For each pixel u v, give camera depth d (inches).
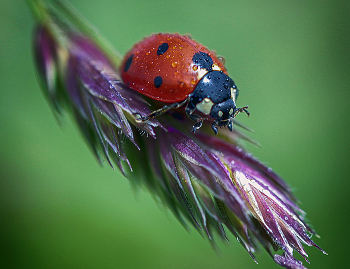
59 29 2.8
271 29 3.7
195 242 3.3
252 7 3.7
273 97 3.6
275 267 3.3
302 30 3.7
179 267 3.3
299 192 3.5
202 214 2.6
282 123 3.5
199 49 2.7
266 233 2.5
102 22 3.3
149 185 2.6
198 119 2.7
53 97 2.7
